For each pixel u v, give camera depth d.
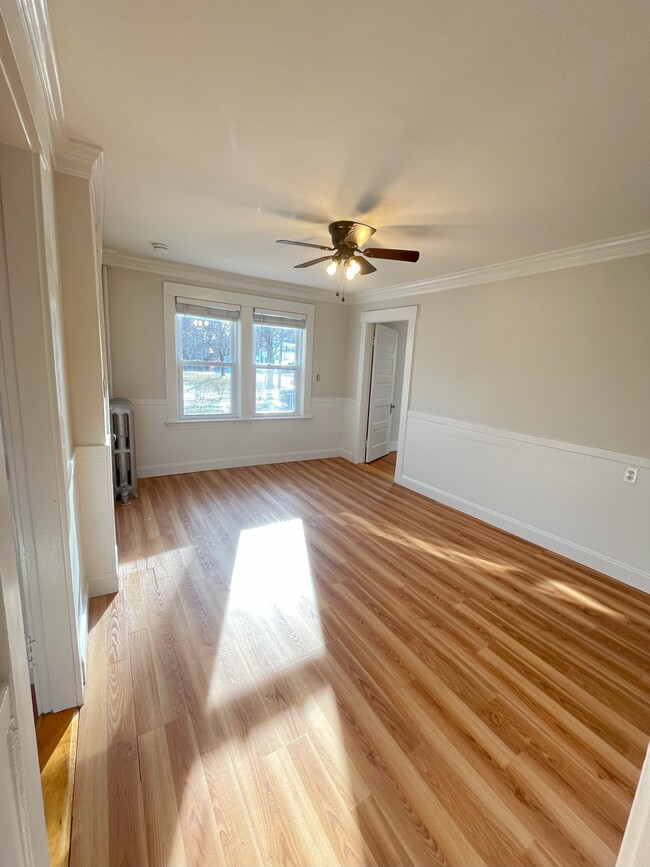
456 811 1.21
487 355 3.46
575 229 2.38
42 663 1.40
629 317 2.53
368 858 1.08
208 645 1.84
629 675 1.81
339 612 2.14
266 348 4.84
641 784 0.54
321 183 1.98
